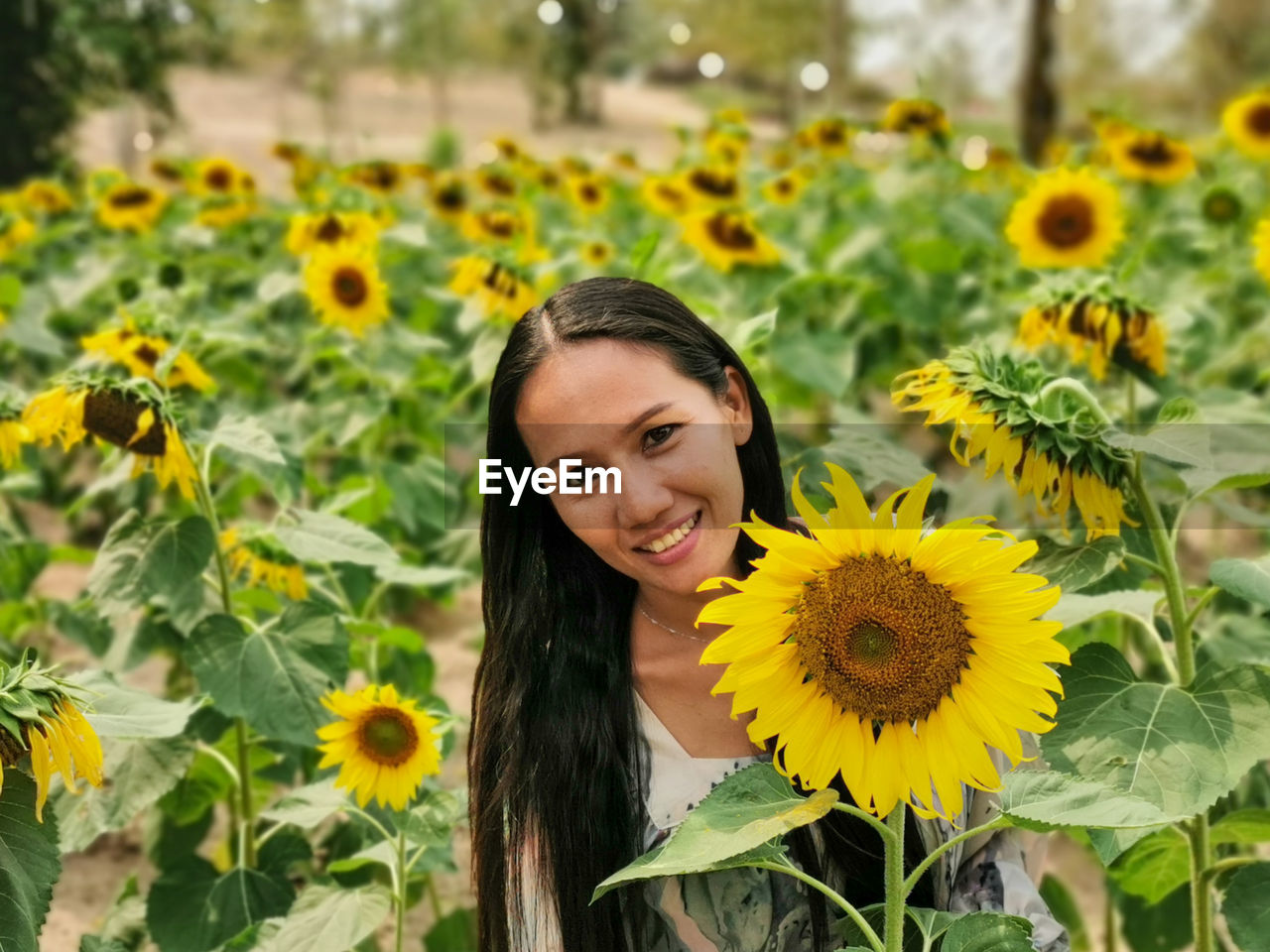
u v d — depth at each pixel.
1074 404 1.02
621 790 1.04
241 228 4.07
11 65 7.53
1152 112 16.91
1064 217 2.14
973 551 0.75
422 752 1.19
